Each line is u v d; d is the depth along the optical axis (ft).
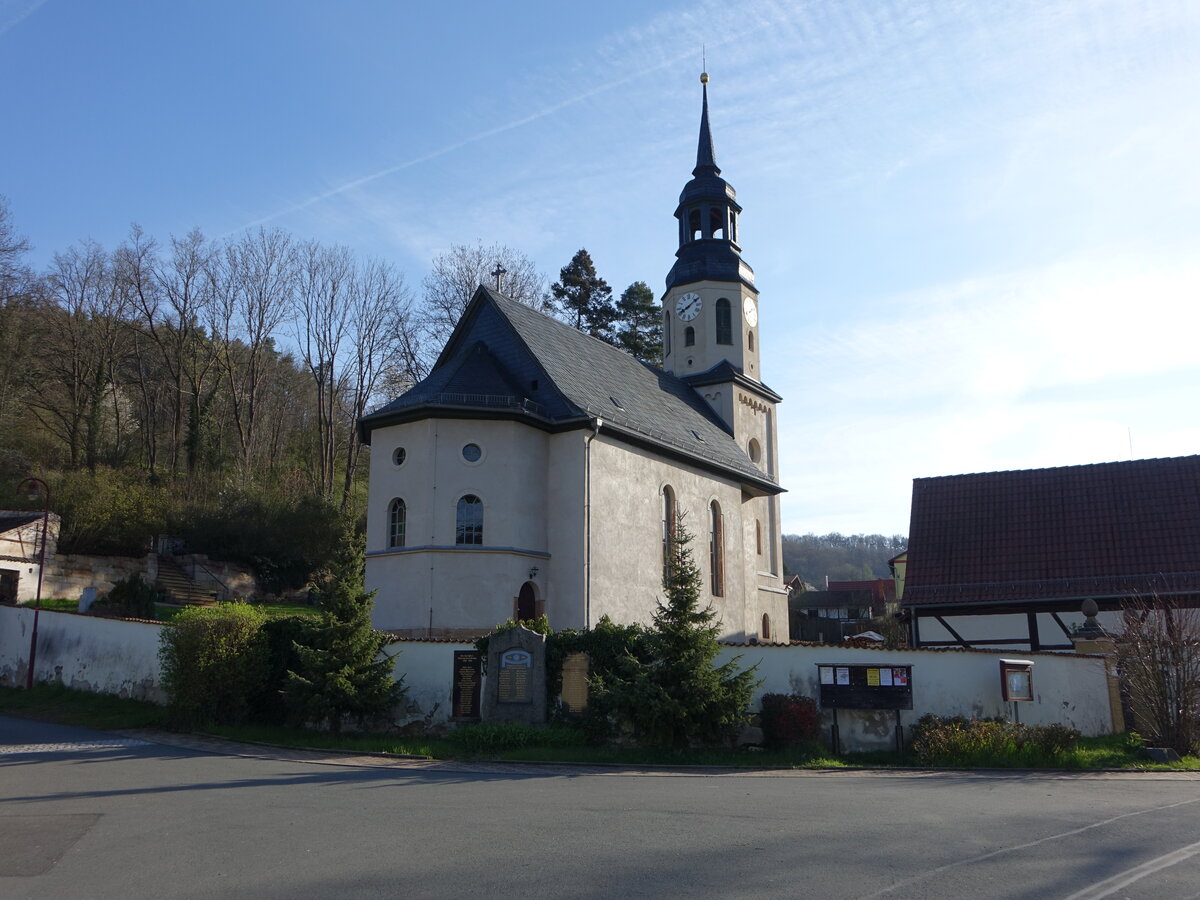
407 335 166.81
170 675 57.88
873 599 256.93
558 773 45.32
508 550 81.10
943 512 102.17
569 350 101.24
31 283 158.81
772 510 132.05
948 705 56.80
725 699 51.31
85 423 155.02
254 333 164.35
